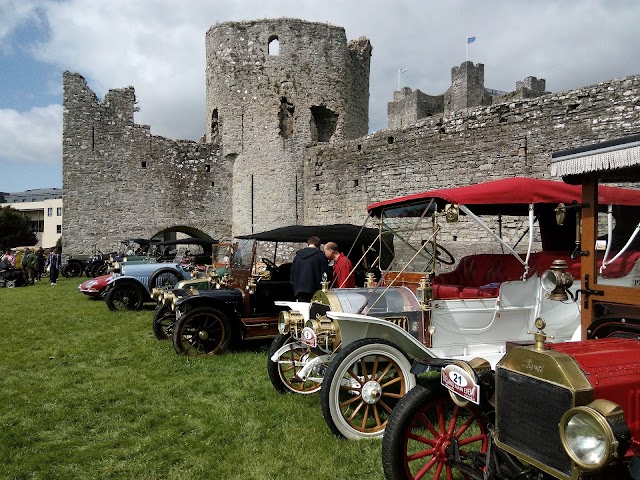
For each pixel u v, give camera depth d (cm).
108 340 825
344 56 2322
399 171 1806
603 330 348
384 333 450
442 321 471
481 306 486
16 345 799
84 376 620
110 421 477
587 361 270
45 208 6781
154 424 470
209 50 2403
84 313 1109
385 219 601
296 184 2244
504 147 1468
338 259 696
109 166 2255
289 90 2245
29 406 514
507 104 1461
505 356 289
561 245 633
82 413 494
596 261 357
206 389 564
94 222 2228
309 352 550
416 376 434
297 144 2245
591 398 248
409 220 551
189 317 710
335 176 2081
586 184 365
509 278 574
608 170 348
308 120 2259
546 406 259
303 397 532
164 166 2328
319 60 2273
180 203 2345
